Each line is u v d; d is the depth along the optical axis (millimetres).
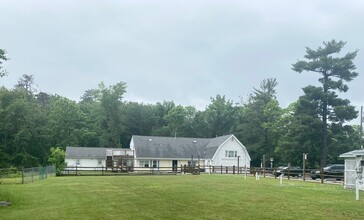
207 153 67375
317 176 42250
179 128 89938
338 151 59062
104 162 68562
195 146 69500
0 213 14836
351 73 59906
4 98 65250
